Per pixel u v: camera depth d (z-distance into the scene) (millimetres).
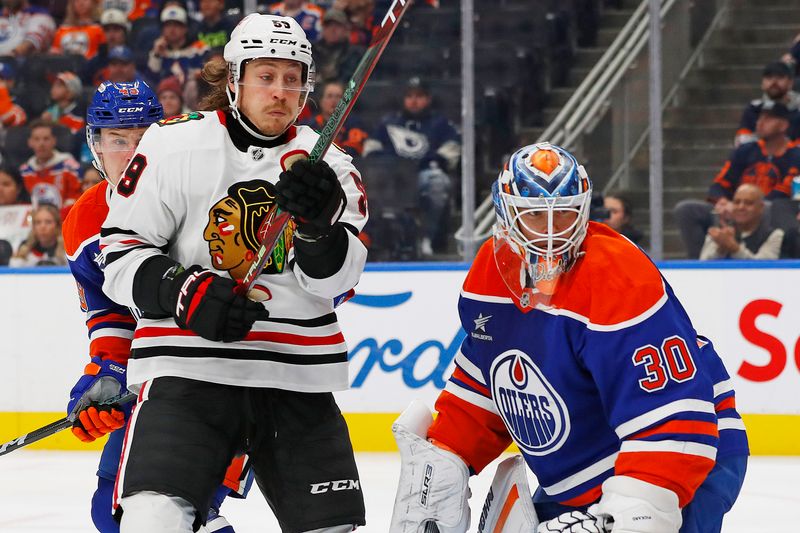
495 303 3766
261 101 3852
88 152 10828
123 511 3721
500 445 4078
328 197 3564
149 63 11367
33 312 9891
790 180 9938
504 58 11047
